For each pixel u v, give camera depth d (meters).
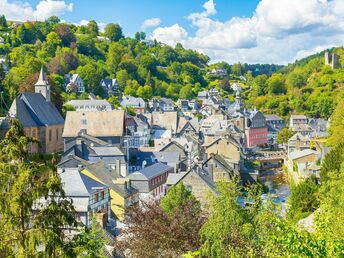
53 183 24.83
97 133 124.44
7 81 153.75
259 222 33.97
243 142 172.12
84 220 54.19
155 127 182.62
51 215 24.72
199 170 82.62
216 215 36.84
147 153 109.75
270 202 36.53
